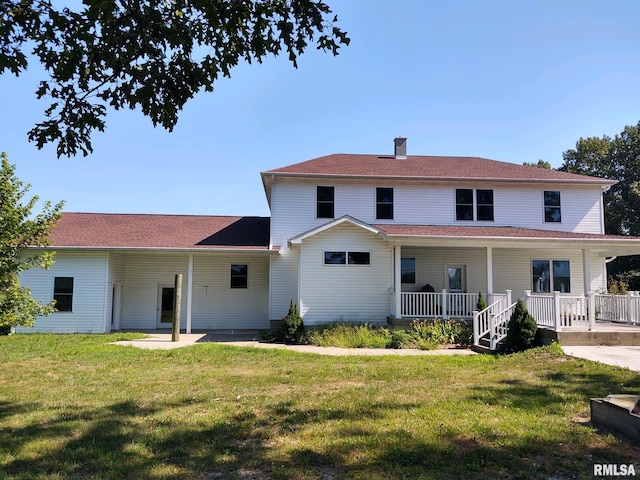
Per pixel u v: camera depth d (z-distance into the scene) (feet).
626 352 35.60
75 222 68.33
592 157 137.80
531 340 40.06
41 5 14.24
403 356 38.37
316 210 61.52
